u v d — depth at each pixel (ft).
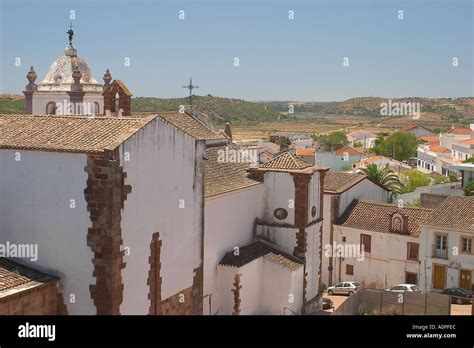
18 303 73.61
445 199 183.21
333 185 187.32
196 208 97.55
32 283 76.33
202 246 99.81
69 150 77.20
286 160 144.87
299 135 596.29
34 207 80.48
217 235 126.21
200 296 99.91
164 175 88.43
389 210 179.52
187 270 95.86
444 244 163.32
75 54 151.33
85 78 149.59
